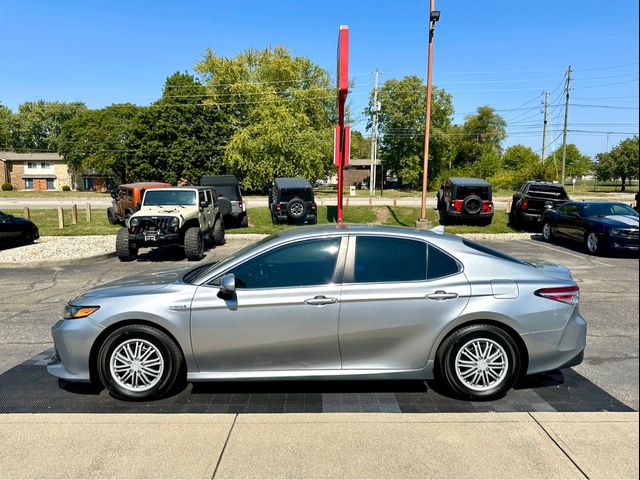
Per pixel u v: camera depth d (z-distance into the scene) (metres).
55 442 3.15
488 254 4.12
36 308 7.45
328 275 3.95
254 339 3.87
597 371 4.61
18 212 25.11
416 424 3.37
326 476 2.78
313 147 39.72
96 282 9.66
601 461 2.90
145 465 2.89
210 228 14.45
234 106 49.50
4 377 4.54
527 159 61.72
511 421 3.40
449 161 66.06
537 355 3.88
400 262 4.00
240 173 41.69
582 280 9.41
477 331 3.84
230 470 2.84
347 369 3.92
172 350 3.90
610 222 12.70
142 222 12.21
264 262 4.01
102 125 61.94
